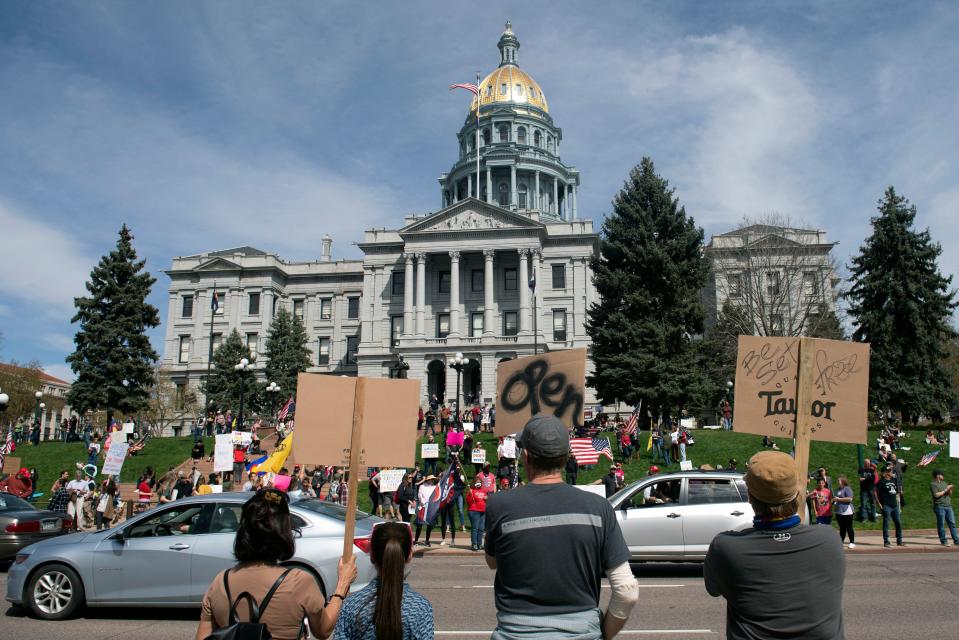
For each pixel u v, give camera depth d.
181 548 10.70
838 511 19.56
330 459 6.95
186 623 10.59
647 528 14.79
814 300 55.06
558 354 7.83
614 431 46.09
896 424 42.62
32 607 10.86
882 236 52.78
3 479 30.78
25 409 79.94
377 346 79.44
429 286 79.00
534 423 4.54
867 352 6.63
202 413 71.19
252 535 4.66
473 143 109.69
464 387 73.81
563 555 4.08
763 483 3.97
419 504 22.45
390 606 4.32
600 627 4.16
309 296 89.94
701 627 10.04
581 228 78.00
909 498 29.48
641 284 50.16
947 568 15.48
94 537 11.11
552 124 112.38
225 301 87.44
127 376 56.22
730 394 54.41
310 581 4.68
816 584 3.85
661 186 51.91
